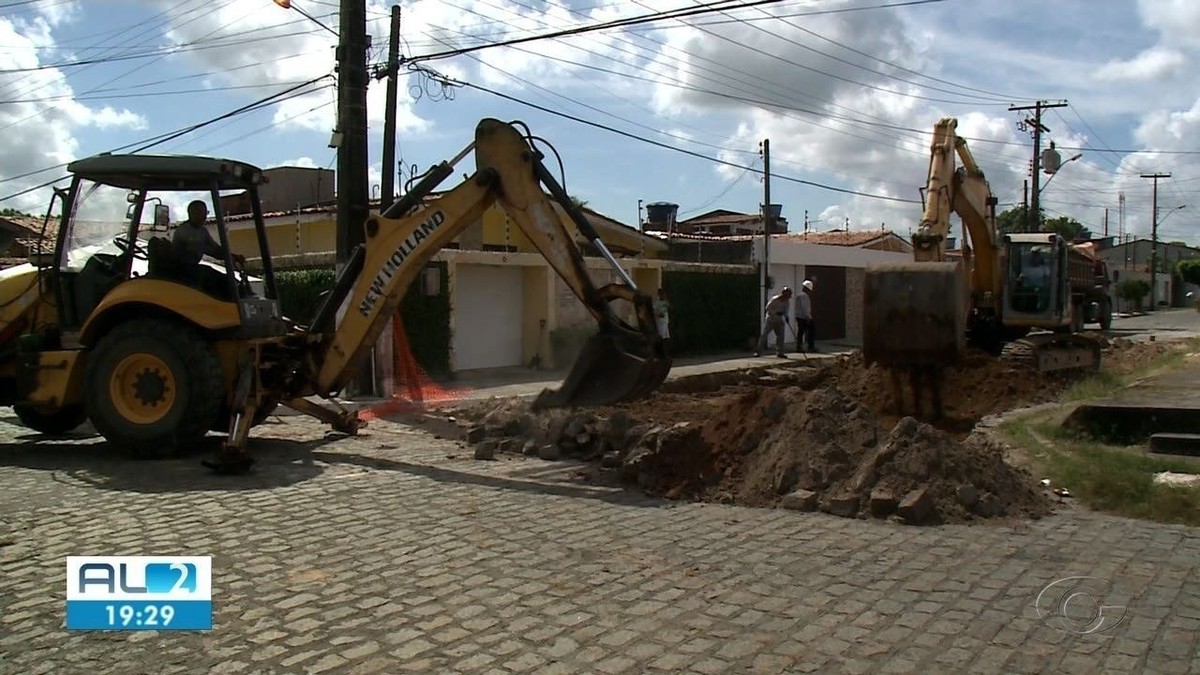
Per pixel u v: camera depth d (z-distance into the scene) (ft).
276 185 98.53
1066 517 24.90
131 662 15.60
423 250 32.55
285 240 83.46
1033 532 23.32
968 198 56.18
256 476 29.81
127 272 34.24
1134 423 38.50
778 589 19.03
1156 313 200.54
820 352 90.27
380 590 18.99
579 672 15.11
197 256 33.22
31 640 16.51
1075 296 98.43
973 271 62.34
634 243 92.58
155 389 32.01
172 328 31.89
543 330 69.62
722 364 76.95
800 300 87.04
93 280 34.06
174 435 31.55
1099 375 53.31
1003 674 15.05
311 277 57.93
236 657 15.76
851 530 23.52
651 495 27.35
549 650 15.99
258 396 32.48
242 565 20.56
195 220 33.27
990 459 26.91
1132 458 29.99
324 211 75.46
